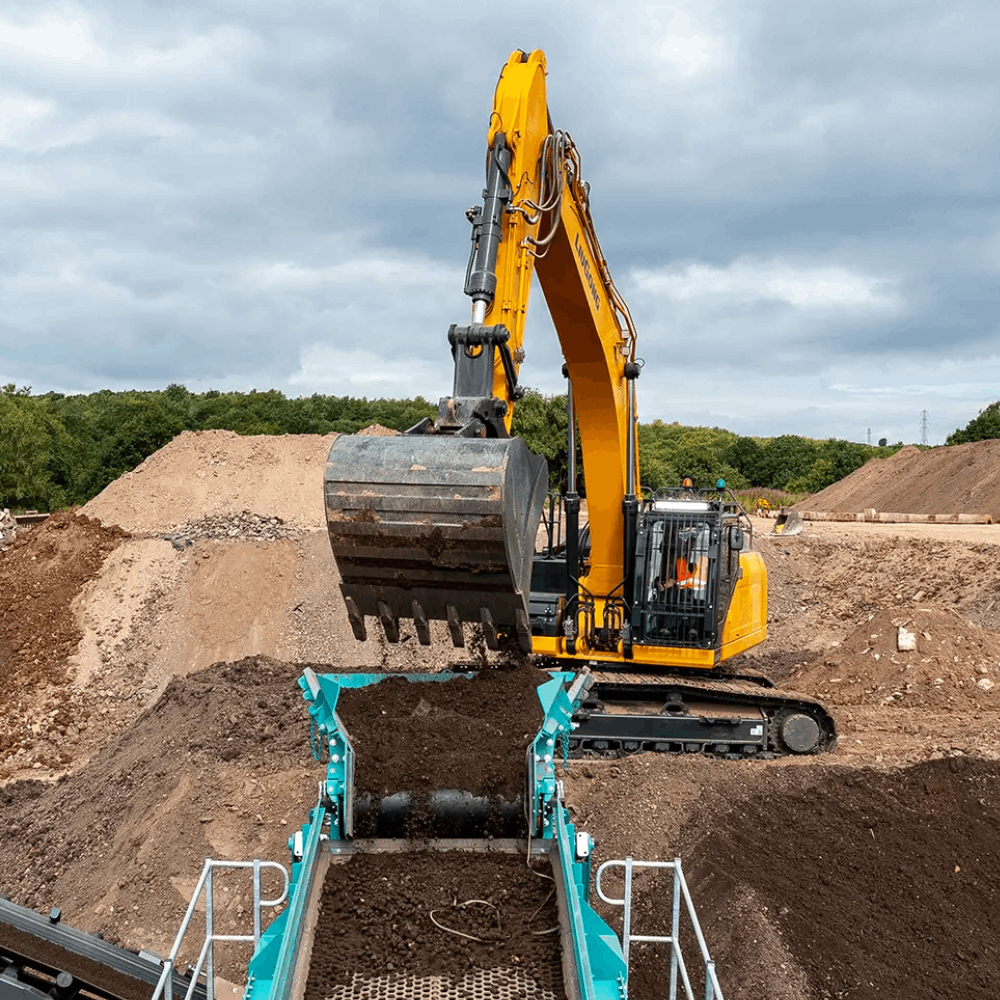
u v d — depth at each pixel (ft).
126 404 170.71
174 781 35.86
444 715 20.40
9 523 96.68
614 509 38.42
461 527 18.63
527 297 25.77
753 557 44.47
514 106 25.94
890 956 27.02
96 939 20.63
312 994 15.31
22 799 47.34
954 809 34.22
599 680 37.99
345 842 18.80
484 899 17.49
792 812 33.63
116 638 66.39
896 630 53.06
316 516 83.82
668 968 27.50
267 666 48.78
